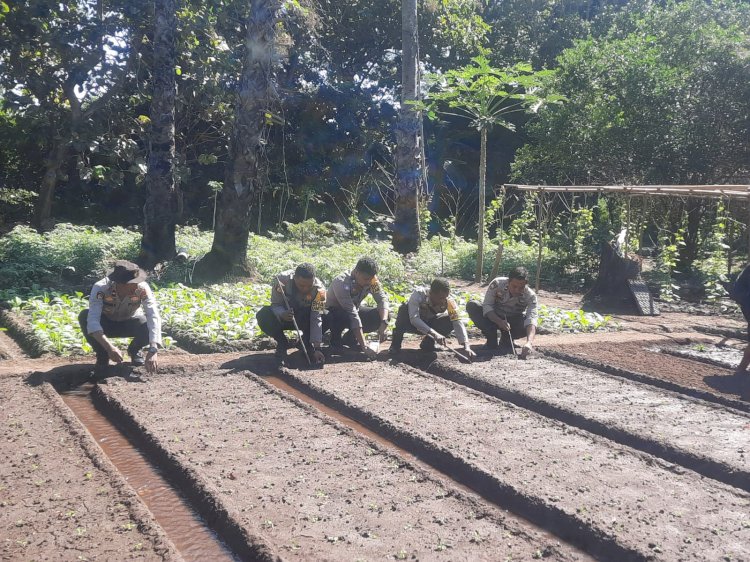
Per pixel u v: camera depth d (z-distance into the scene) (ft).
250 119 43.96
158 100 46.91
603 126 67.36
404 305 26.25
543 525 13.56
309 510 13.48
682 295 49.57
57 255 44.93
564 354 27.43
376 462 16.01
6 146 79.46
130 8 58.95
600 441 17.58
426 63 95.55
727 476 15.66
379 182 90.07
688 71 65.36
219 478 14.85
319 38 82.43
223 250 44.50
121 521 12.84
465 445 17.04
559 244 55.31
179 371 23.99
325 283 43.80
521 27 105.19
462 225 98.43
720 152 62.18
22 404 19.60
